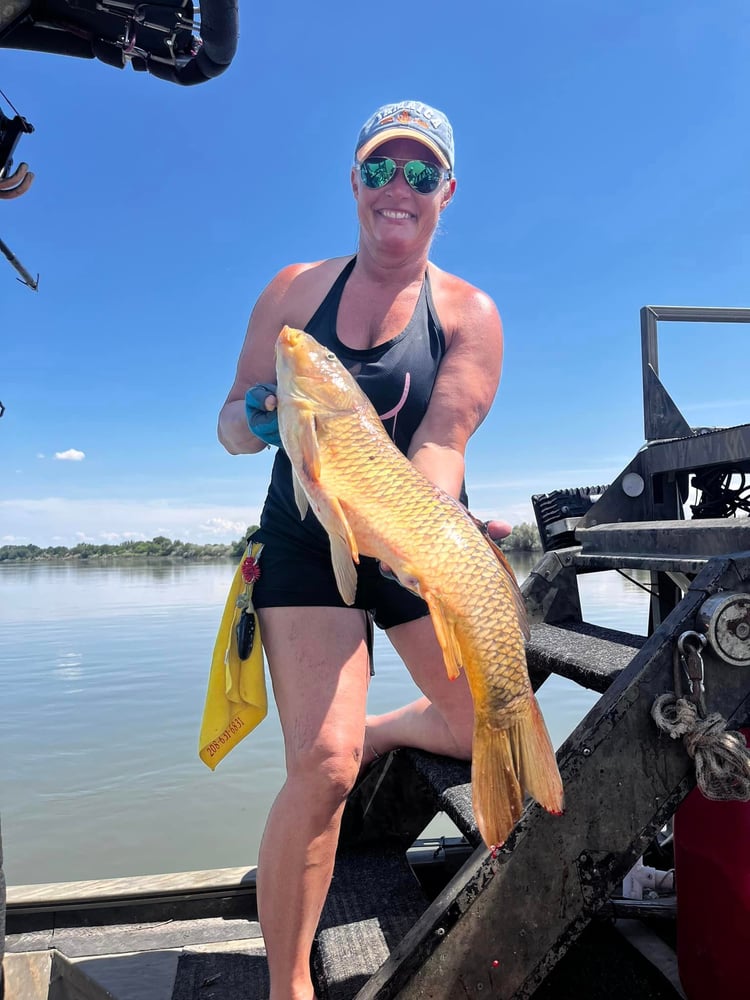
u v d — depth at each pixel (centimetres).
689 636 91
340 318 134
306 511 110
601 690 120
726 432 150
